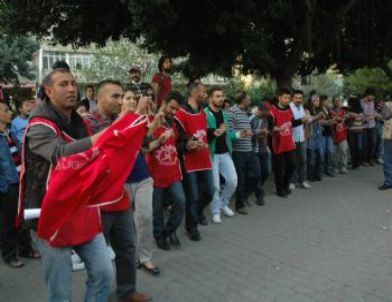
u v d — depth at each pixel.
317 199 8.21
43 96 2.96
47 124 2.80
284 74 11.72
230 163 6.94
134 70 8.04
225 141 6.85
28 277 5.02
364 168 11.45
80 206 2.71
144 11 7.66
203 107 6.82
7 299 4.45
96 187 2.75
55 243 2.83
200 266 5.07
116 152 2.77
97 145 2.71
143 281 4.68
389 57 15.44
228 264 5.12
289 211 7.42
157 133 5.18
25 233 5.59
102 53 33.31
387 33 14.02
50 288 2.96
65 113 2.99
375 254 5.30
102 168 2.69
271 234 6.20
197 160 5.93
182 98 5.93
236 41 9.82
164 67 8.21
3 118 5.29
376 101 12.93
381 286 4.42
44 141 2.76
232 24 9.02
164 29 8.90
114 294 4.36
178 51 9.79
